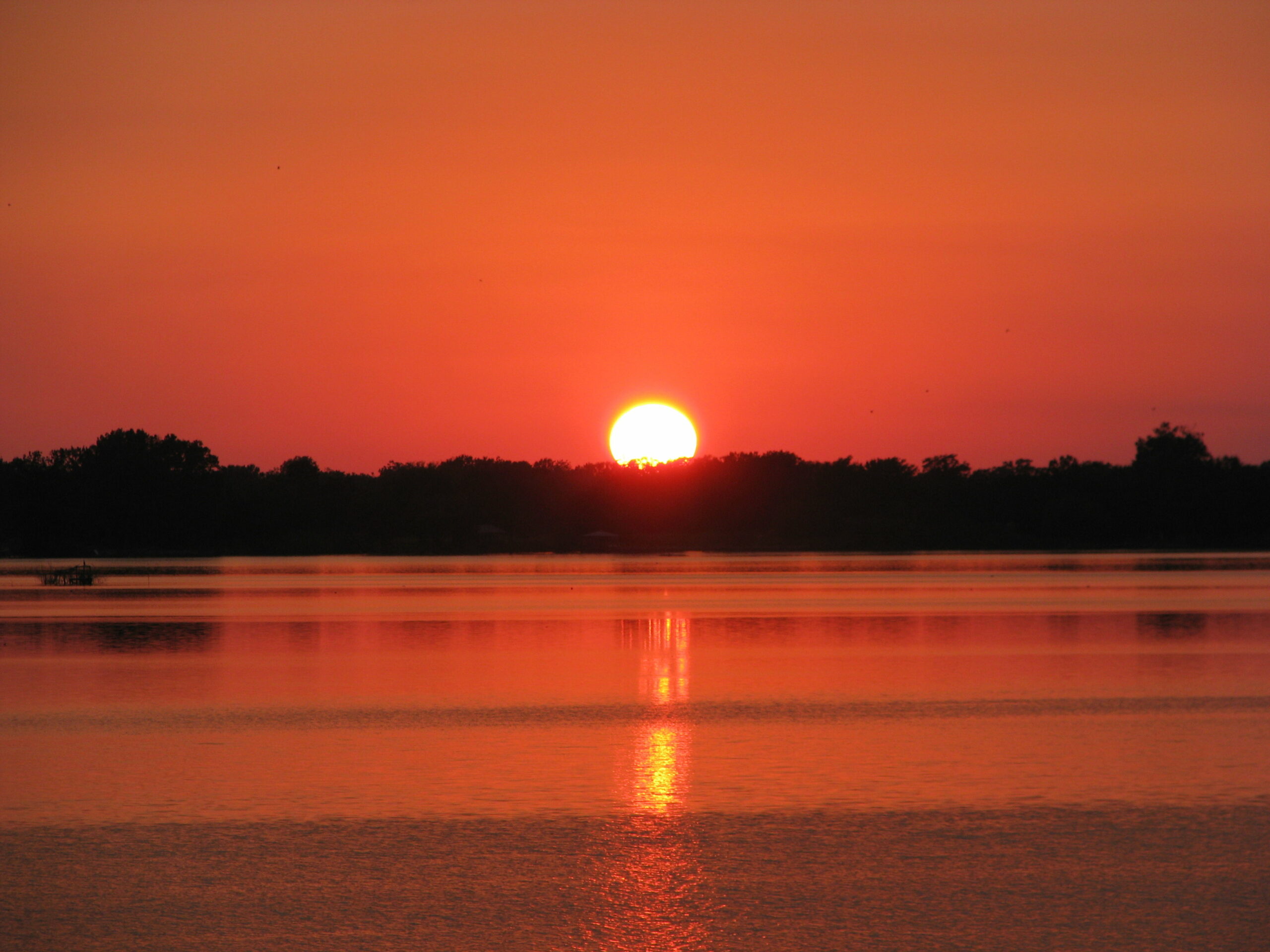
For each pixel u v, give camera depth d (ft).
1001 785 259.60
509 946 167.43
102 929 173.78
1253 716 349.20
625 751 300.40
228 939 170.09
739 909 182.09
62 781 266.36
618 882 194.70
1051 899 185.78
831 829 224.74
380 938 170.19
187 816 236.02
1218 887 190.80
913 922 176.24
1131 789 254.47
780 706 375.86
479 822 230.48
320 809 240.73
